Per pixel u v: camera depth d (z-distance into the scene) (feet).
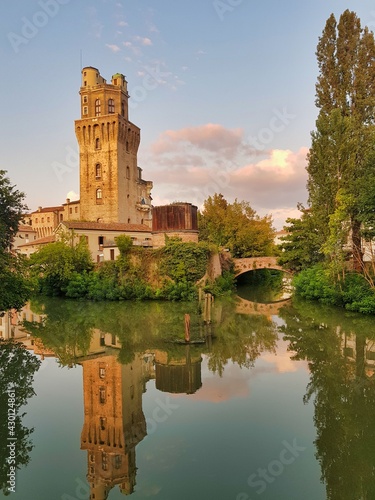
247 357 62.85
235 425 38.70
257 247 210.59
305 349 66.39
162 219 147.23
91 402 45.85
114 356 65.57
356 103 112.78
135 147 250.57
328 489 28.17
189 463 31.99
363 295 93.66
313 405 43.04
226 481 29.12
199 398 45.88
